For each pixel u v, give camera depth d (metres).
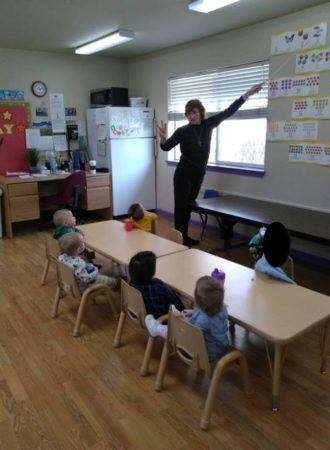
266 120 4.10
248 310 1.84
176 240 3.15
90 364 2.26
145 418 1.83
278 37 3.79
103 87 5.96
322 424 1.78
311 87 3.59
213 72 4.67
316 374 2.14
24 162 5.48
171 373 2.16
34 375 2.17
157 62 5.50
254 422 1.79
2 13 3.58
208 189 4.80
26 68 5.27
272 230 2.20
